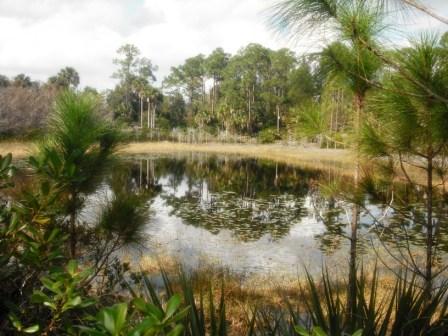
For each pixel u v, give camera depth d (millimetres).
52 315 1160
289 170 25625
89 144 2590
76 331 1109
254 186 19344
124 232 2842
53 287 1017
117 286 3754
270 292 5773
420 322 1796
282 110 57844
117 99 66875
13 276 1276
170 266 6926
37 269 1277
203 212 13266
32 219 1373
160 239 9547
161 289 5438
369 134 2781
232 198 16062
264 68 63062
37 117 25109
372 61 2525
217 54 76625
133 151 40906
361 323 1833
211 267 7008
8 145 21219
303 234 10500
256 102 63625
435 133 2279
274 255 8773
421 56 2014
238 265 7980
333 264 7984
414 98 2139
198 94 79812
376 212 11727
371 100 2557
